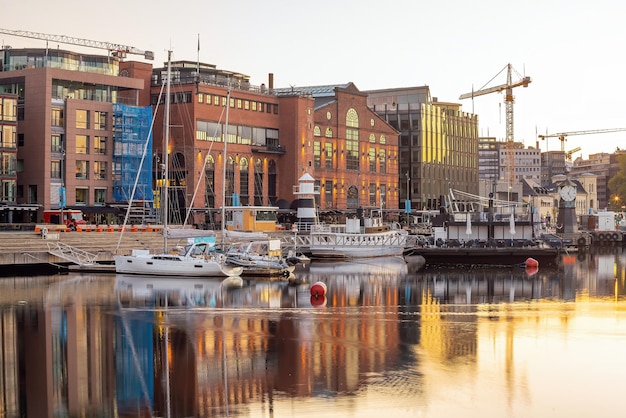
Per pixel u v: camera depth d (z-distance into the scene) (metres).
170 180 171.00
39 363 54.84
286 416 44.09
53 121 152.00
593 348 59.62
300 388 48.94
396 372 52.50
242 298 83.19
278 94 191.62
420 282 99.94
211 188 172.88
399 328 66.88
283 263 102.88
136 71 175.25
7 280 97.25
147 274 102.56
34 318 70.69
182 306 77.50
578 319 71.62
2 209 143.12
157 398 47.16
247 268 102.44
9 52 160.62
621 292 91.00
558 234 185.38
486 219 137.50
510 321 70.38
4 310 74.75
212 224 158.25
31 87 151.50
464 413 44.88
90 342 61.12
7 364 54.62
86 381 50.56
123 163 159.25
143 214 151.88
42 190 149.75
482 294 88.50
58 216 140.25
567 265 130.00
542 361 55.75
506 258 125.00
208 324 68.25
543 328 67.12
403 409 45.34
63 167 151.88
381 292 89.56
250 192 182.25
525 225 132.25
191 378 51.09
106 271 105.38
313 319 71.00
